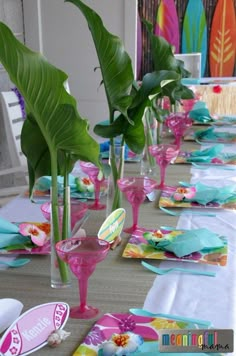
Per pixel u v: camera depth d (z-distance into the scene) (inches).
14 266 43.8
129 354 30.0
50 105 33.8
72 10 133.0
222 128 99.6
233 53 157.2
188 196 58.3
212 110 121.4
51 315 33.7
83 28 133.8
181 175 69.8
